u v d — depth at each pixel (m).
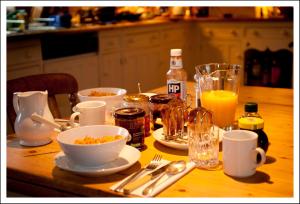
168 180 0.99
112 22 4.00
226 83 1.42
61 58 3.28
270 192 0.94
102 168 1.06
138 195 0.93
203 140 1.15
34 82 1.73
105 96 1.50
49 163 1.15
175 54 1.46
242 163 1.01
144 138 1.30
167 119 1.29
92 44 3.57
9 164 1.14
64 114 3.26
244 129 1.15
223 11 4.85
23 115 1.28
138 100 1.36
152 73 4.36
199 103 1.46
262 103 1.74
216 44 4.63
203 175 1.04
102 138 1.11
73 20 3.87
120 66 3.91
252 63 4.44
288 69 4.27
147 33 4.16
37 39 3.06
